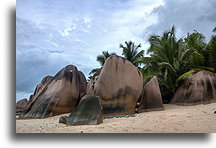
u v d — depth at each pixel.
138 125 5.05
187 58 13.60
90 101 6.47
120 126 5.06
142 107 9.06
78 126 5.52
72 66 11.96
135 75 9.04
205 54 13.02
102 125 5.45
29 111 10.01
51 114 9.60
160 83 13.95
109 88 8.55
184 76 11.80
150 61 14.47
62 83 10.52
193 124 4.62
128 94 8.64
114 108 8.34
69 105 10.41
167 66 13.36
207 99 9.69
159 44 15.35
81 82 11.89
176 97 11.61
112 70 8.84
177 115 6.31
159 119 5.80
